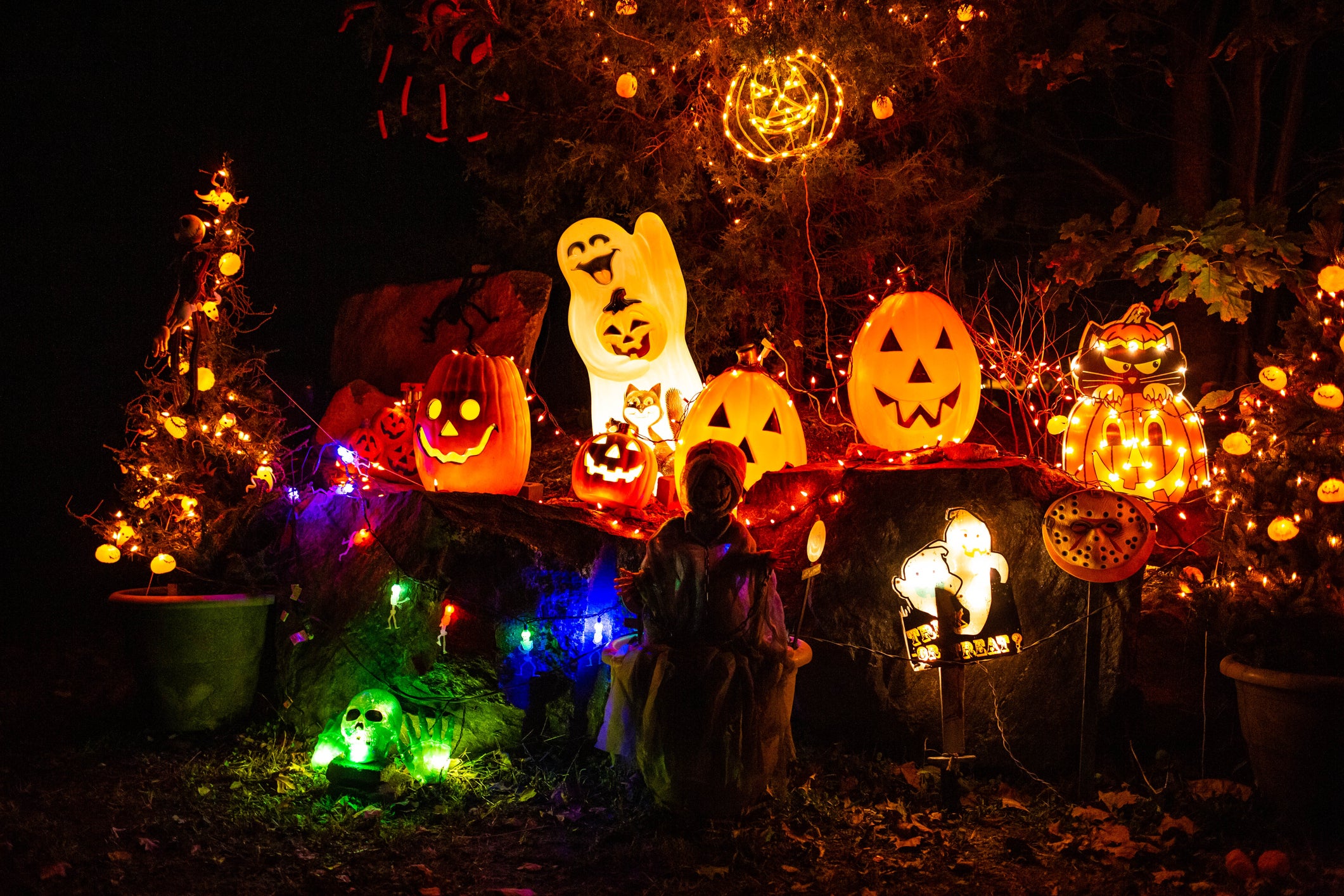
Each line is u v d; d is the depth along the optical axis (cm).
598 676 563
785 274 954
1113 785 534
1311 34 891
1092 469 646
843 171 920
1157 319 1036
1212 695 586
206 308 677
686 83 988
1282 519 506
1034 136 1155
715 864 453
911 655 527
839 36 863
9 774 538
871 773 545
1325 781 472
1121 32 998
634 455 648
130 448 684
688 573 495
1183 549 605
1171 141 1102
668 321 749
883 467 602
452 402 631
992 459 610
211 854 458
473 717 564
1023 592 566
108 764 563
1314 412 520
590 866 452
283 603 620
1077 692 554
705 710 474
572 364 1011
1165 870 443
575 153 953
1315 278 754
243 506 654
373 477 679
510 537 566
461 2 927
